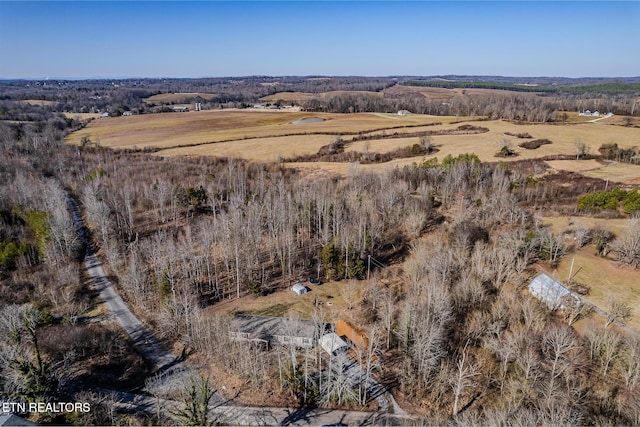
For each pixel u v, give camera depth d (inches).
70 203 4372.5
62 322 2481.5
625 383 1898.4
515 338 1995.6
